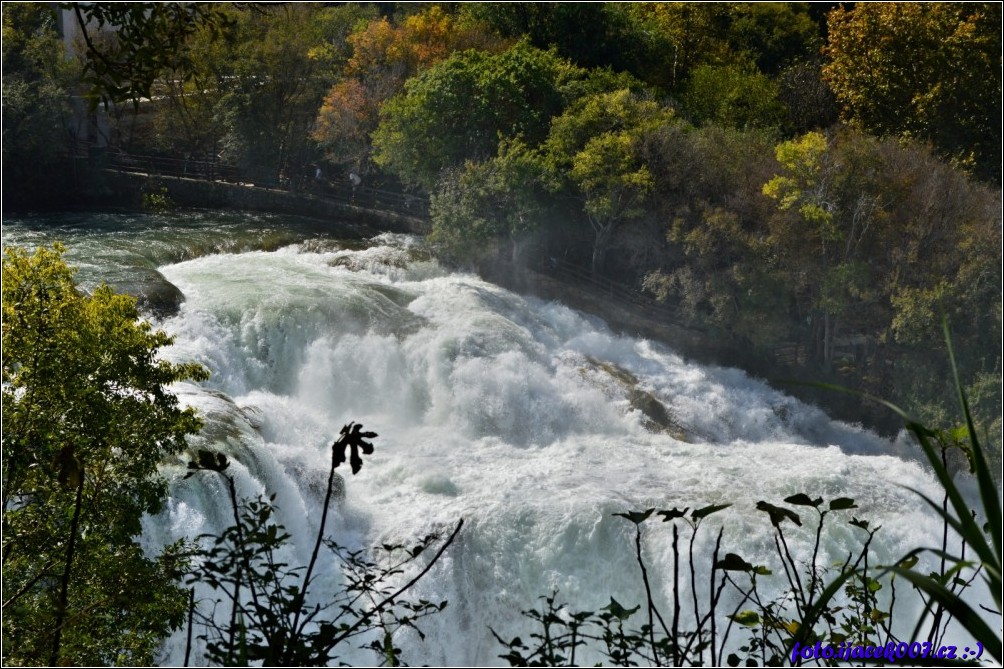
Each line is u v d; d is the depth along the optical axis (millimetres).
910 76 62469
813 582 6637
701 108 66188
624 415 39062
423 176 56344
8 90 55188
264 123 62531
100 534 12000
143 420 12406
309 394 38000
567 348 43906
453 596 26734
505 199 51000
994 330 43812
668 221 50375
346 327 39438
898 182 47156
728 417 41500
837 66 66188
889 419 44031
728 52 78938
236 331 38219
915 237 46531
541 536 27750
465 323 40594
